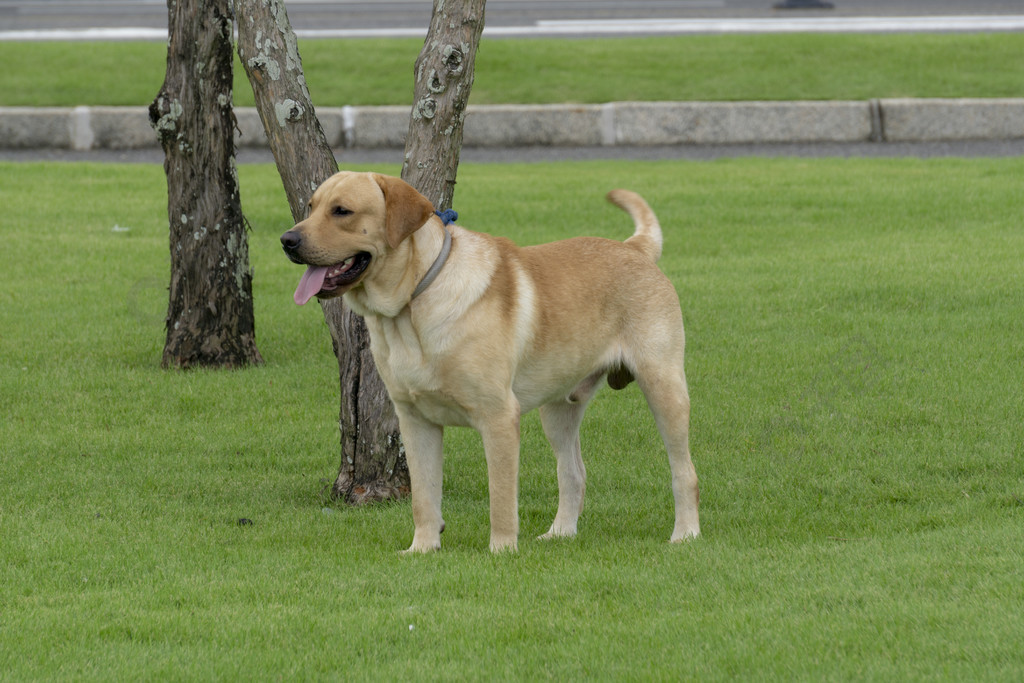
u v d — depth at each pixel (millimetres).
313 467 11289
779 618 7016
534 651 6676
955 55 31922
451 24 9922
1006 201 21406
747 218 21344
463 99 10023
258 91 10172
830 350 14070
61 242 20000
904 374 13133
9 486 10352
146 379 13898
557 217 21156
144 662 6578
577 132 28484
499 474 8461
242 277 14633
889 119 28250
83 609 7402
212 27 13844
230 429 12258
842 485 10320
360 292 8156
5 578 8023
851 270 17547
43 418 12492
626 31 37938
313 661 6574
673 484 9125
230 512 9867
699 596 7496
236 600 7621
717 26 38719
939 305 15734
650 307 9062
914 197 22062
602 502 10250
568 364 8805
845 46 33031
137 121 27797
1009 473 10352
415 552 8672
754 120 28438
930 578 7590
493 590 7660
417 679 6348
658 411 9062
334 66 31516
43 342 15164
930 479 10344
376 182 7945
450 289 8109
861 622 6891
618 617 7176
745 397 12758
